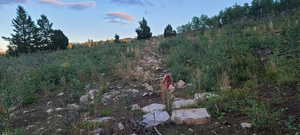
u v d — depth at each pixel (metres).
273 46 6.84
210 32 15.05
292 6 26.67
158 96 4.62
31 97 4.90
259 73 4.50
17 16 30.11
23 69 8.25
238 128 2.44
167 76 3.57
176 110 3.08
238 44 7.86
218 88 4.20
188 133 2.48
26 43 30.33
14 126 3.31
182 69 6.36
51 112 3.87
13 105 4.43
